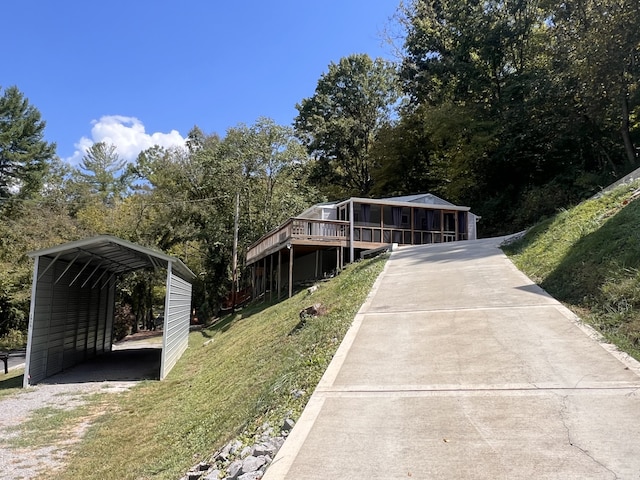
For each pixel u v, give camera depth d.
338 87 38.84
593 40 18.09
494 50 26.12
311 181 37.38
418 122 32.25
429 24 30.75
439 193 31.17
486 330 5.80
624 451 2.90
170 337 12.38
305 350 6.70
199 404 7.19
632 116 20.39
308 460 3.19
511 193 25.73
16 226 26.12
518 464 2.86
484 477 2.75
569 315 5.86
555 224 10.75
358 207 20.55
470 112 25.78
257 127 29.34
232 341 12.67
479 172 26.75
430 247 15.46
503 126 24.42
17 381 11.71
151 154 39.97
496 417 3.56
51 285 12.41
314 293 12.73
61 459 5.75
